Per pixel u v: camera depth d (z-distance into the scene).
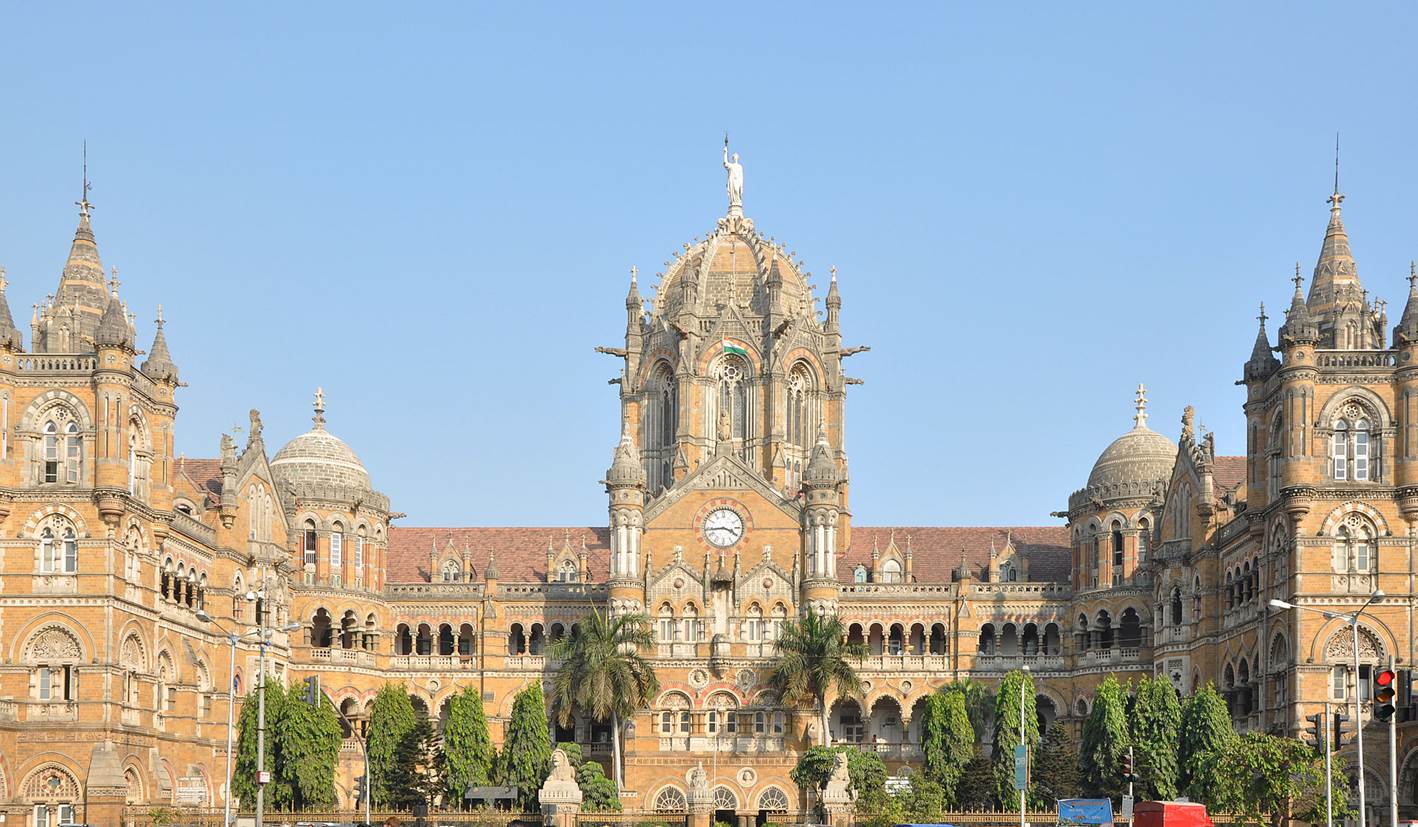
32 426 121.44
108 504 119.31
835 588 154.00
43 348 127.25
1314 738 110.38
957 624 156.25
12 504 120.00
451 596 159.62
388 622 159.00
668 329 169.75
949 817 126.06
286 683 149.50
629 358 171.75
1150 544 150.75
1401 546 115.31
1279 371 120.06
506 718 157.25
